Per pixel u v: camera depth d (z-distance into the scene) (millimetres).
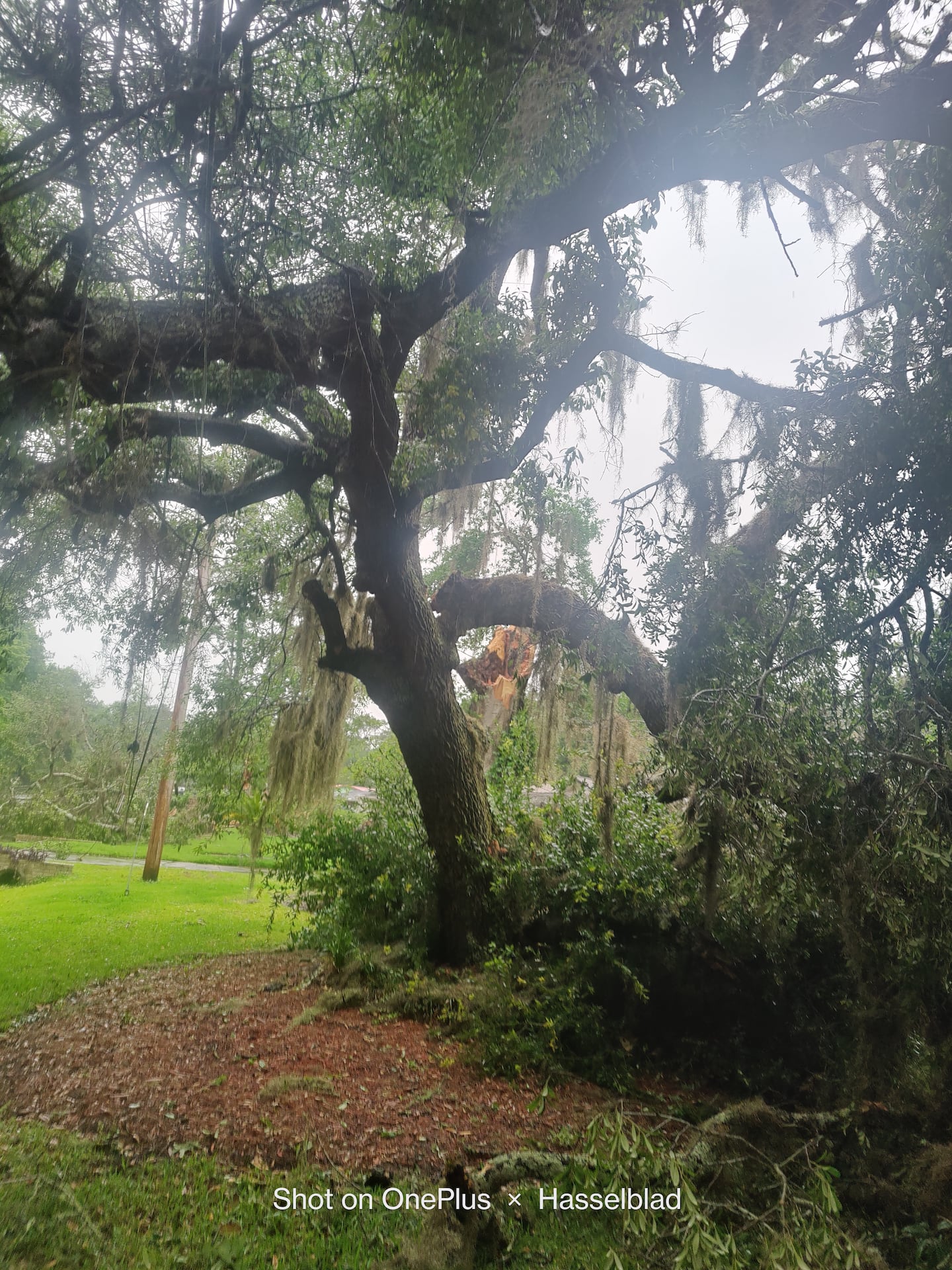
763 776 4320
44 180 4539
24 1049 6875
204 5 4816
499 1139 5238
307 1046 6766
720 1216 3617
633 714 9773
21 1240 3709
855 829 4301
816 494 4711
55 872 20719
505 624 10477
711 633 4879
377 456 7383
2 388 5285
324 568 10812
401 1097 5840
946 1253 3570
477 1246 3707
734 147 5465
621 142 5496
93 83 5125
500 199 5449
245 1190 4449
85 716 20016
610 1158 3404
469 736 9492
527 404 6852
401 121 5586
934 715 4246
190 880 20594
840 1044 5777
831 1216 3291
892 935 4434
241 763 12250
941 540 4340
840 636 4484
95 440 6062
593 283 6387
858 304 6305
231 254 5781
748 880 4367
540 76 4562
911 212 5145
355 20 5270
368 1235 4000
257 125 5707
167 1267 3631
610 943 7375
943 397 4219
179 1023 7465
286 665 11086
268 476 8812
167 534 7340
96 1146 4949
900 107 4938
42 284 5516
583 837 8570
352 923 9930
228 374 6234
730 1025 6793
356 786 14609
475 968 8352
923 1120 4488
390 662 9133
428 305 6676
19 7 4605
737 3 5008
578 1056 6785
